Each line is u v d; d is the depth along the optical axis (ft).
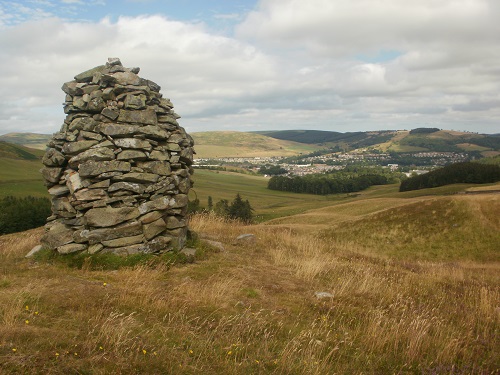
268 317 24.32
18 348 16.56
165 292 26.35
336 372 18.76
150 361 17.17
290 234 60.03
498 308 30.09
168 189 34.50
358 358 20.48
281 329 22.84
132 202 33.04
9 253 36.83
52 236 32.50
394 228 167.63
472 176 374.02
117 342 17.71
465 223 157.28
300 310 26.32
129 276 28.86
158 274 30.12
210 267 33.53
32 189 246.27
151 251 32.91
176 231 35.12
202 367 17.35
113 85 35.50
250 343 20.51
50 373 15.17
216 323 22.56
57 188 33.50
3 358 15.60
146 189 33.55
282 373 17.95
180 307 24.00
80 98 34.94
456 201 173.88
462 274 46.98
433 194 330.75
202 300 25.30
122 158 33.12
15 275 27.91
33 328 18.66
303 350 20.38
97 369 15.98
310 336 21.86
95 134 33.42
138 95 35.65
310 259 40.65
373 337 22.71
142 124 34.32
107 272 29.94
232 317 23.27
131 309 22.90
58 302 22.44
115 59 36.47
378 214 184.85
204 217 60.90
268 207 344.69
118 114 34.12
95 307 22.40
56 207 33.19
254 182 561.84
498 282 44.60
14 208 137.39
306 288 31.04
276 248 44.70
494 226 151.23
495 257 133.39
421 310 28.81
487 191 269.44
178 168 36.65
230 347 19.49
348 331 23.85
